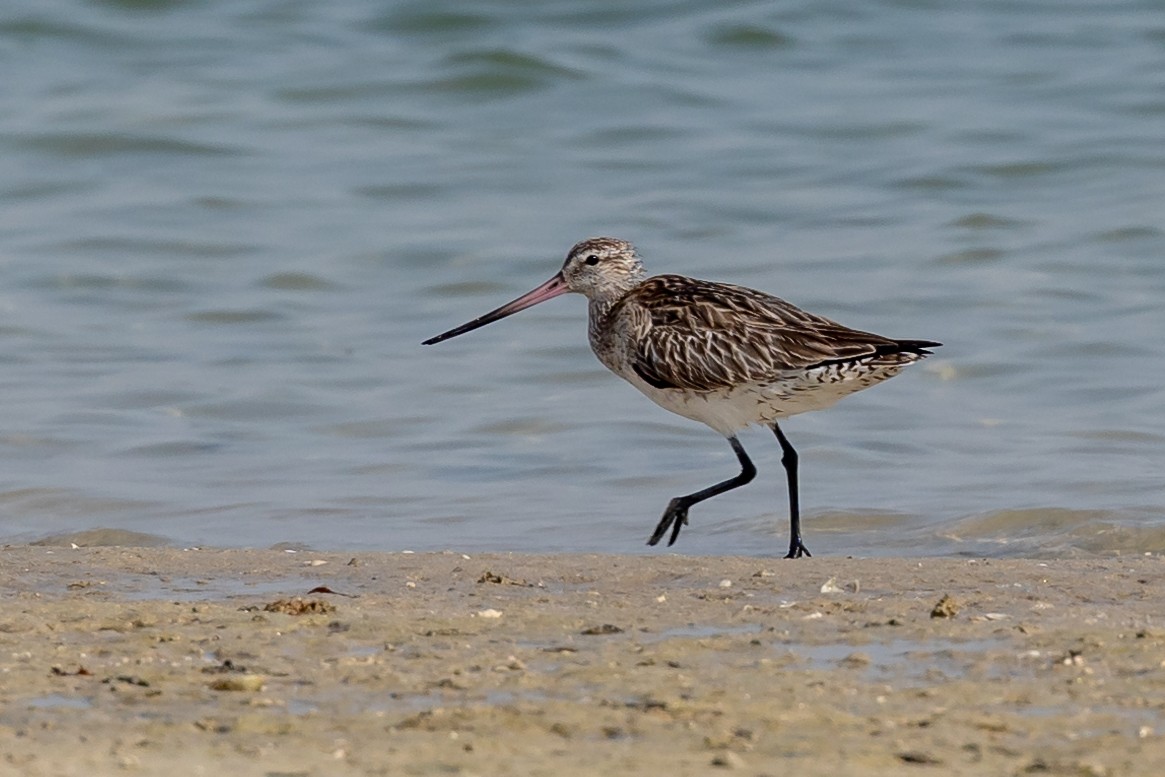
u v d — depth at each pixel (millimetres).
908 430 16875
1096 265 22078
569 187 26281
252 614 9195
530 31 32469
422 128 28812
